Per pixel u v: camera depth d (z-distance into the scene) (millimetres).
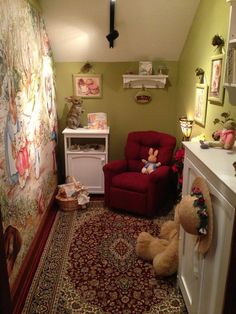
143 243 2510
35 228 2643
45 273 2332
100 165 3732
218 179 1321
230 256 1205
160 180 3145
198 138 2674
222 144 1833
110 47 3473
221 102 2346
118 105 3992
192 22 3188
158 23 3240
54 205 3553
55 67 3814
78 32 3373
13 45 2109
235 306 1237
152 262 2465
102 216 3283
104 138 3900
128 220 3191
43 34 3133
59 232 2938
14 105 2109
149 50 3652
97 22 3248
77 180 3789
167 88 3922
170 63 3812
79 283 2227
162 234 2652
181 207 1513
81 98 3916
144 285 2215
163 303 2047
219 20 2398
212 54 2572
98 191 3834
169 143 3502
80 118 3928
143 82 3867
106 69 3842
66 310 1979
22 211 2262
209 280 1463
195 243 1612
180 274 2072
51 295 2107
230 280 1224
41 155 2951
